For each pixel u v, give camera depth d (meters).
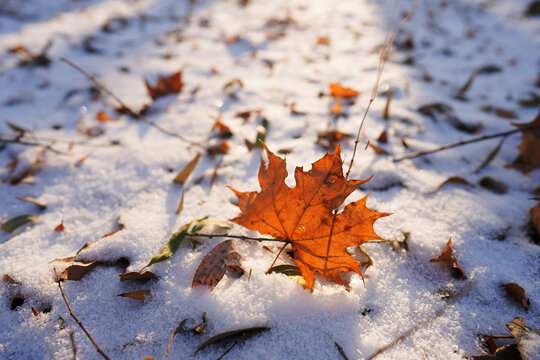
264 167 0.32
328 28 1.14
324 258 0.33
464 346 0.32
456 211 0.42
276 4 1.45
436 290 0.36
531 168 0.48
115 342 0.32
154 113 0.62
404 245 0.39
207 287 0.35
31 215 0.43
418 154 0.48
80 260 0.37
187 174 0.46
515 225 0.41
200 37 1.04
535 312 0.34
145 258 0.37
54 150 0.51
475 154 0.52
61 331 0.33
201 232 0.39
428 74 0.78
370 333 0.33
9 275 0.36
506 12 1.19
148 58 0.88
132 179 0.47
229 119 0.59
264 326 0.33
